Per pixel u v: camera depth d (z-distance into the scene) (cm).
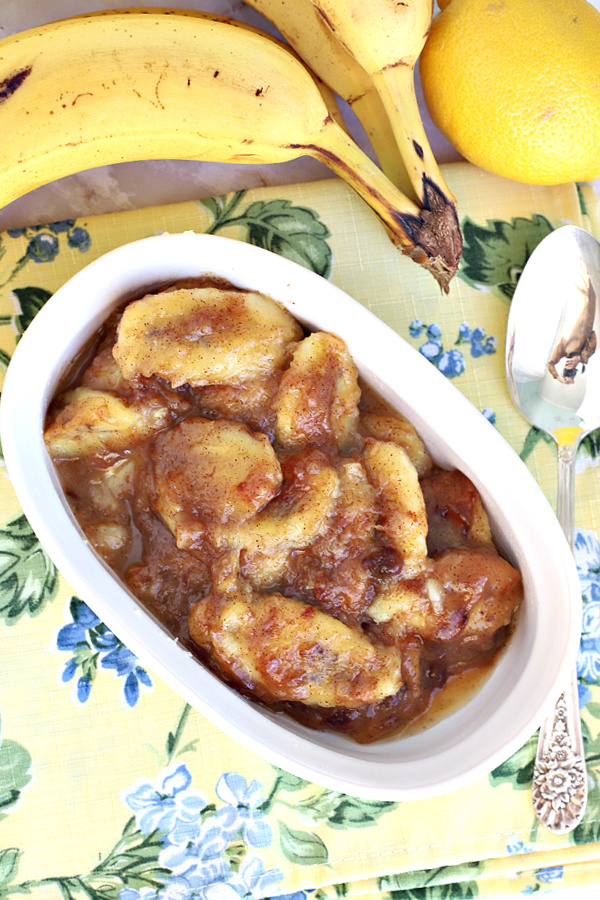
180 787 59
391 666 56
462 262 61
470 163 61
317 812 59
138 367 56
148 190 62
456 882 60
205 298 57
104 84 56
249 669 56
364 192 58
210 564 56
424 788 55
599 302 60
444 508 58
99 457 57
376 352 57
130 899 59
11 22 62
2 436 55
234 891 59
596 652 60
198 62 56
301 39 59
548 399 60
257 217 61
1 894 59
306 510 56
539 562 56
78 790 59
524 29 56
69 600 60
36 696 59
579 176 59
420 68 59
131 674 60
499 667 58
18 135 56
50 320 55
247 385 57
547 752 59
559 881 60
